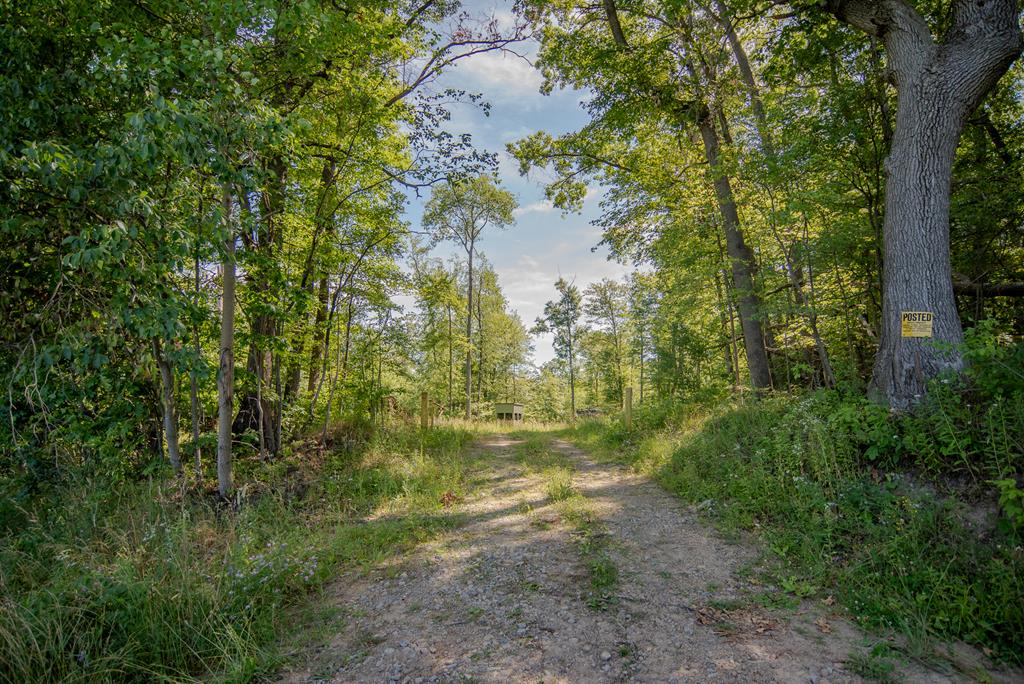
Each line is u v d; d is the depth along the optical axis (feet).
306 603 12.60
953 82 17.47
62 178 15.39
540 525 18.04
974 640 9.92
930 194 17.61
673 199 39.34
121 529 14.99
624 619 11.35
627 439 35.40
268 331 26.58
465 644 10.49
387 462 26.45
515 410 82.28
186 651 10.03
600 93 35.76
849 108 22.18
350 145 28.04
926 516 12.63
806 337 31.91
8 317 17.76
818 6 21.62
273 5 17.24
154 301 16.69
